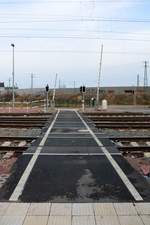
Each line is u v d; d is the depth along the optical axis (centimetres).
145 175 1079
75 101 8656
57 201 766
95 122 2773
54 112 4356
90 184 908
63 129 2255
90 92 10125
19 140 1836
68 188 870
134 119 3086
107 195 811
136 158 1405
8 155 1444
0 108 5769
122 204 747
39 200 773
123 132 2233
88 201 766
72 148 1482
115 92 9950
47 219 660
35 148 1477
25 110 5084
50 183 916
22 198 787
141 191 845
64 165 1138
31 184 905
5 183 918
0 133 2169
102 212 697
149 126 2444
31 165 1134
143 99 9456
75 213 692
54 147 1505
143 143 1784
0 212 696
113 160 1223
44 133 2033
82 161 1205
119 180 951
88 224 636
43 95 9969
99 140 1734
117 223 640
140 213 691
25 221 649
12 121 2802
